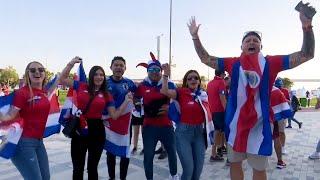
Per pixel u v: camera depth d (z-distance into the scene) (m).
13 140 4.52
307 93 36.56
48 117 5.18
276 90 6.71
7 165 8.04
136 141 9.52
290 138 12.56
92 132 5.51
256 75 3.67
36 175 4.59
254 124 3.68
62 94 31.08
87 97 5.45
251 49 3.81
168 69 5.60
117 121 6.20
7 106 4.58
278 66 3.68
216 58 3.97
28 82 4.73
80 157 5.50
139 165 8.11
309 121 19.17
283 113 6.69
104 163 8.31
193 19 4.03
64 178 6.99
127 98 5.78
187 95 5.57
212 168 7.85
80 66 5.65
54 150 9.87
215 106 8.05
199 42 4.01
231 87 3.86
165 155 8.72
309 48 3.50
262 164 3.87
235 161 3.98
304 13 3.47
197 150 5.57
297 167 8.00
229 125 3.85
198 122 5.55
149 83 6.07
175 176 6.11
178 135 5.54
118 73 6.27
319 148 8.81
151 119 5.93
